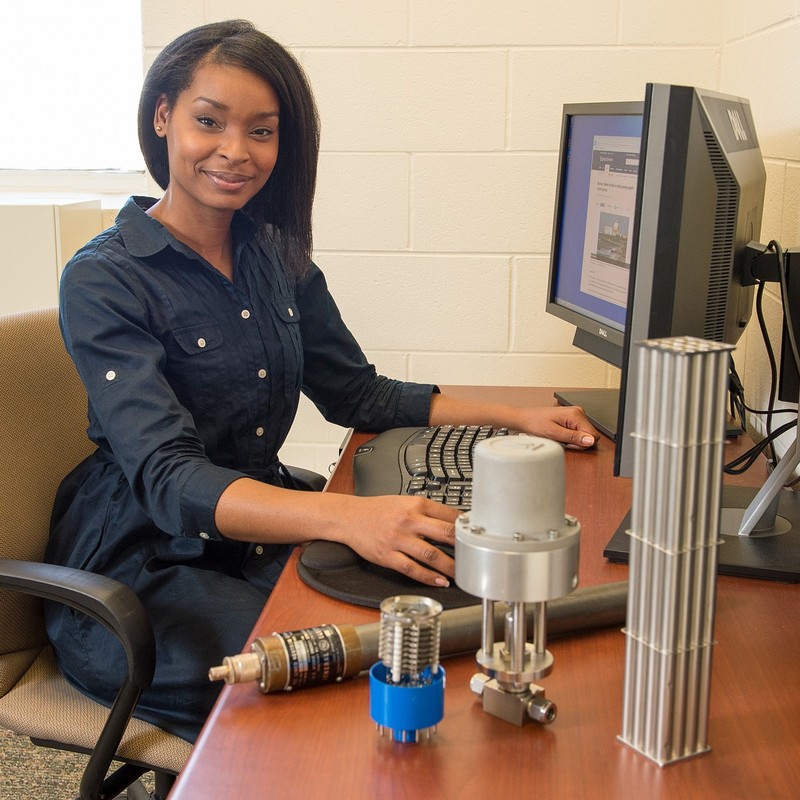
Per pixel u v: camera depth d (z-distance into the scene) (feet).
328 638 2.52
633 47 6.61
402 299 7.07
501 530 2.19
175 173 4.50
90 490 4.41
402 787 2.10
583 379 7.07
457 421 5.16
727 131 3.54
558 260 5.92
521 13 6.61
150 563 4.20
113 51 8.57
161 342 4.41
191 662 3.83
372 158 6.87
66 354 4.66
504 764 2.18
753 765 2.17
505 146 6.79
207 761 2.20
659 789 2.08
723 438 2.07
